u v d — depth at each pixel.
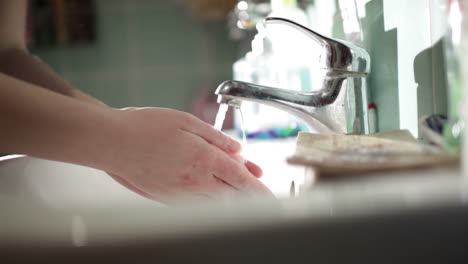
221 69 1.60
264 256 0.19
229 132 1.15
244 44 1.37
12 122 0.36
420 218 0.20
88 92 1.57
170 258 0.19
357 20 0.48
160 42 1.58
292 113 0.45
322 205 0.20
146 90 1.59
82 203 0.23
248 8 0.97
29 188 0.52
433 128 0.31
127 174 0.41
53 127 0.37
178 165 0.41
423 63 0.40
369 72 0.44
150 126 0.41
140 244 0.19
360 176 0.24
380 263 0.20
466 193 0.20
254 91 0.43
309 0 0.76
